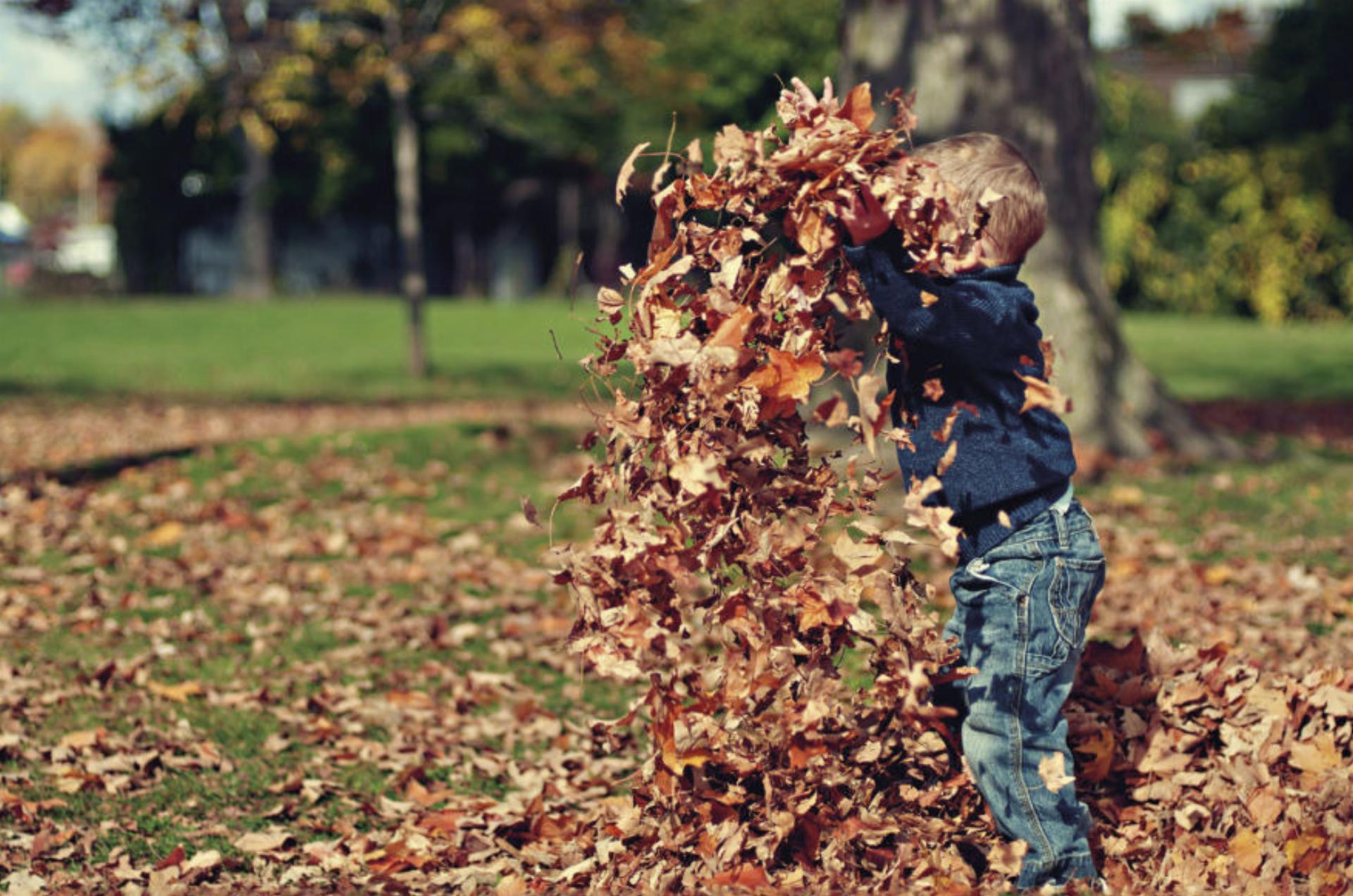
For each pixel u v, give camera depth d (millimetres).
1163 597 5527
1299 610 5227
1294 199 26391
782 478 2604
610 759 4055
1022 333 2652
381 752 4125
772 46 34031
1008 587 2648
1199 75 38281
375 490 8164
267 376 16625
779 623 2598
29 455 10055
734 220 2715
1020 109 8281
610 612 2533
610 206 39031
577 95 17203
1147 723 3287
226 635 5293
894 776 3018
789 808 2732
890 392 2797
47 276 37469
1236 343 20422
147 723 4336
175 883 3086
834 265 2648
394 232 38500
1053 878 2660
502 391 15320
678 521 2533
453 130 33812
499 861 3203
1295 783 3121
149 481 8281
